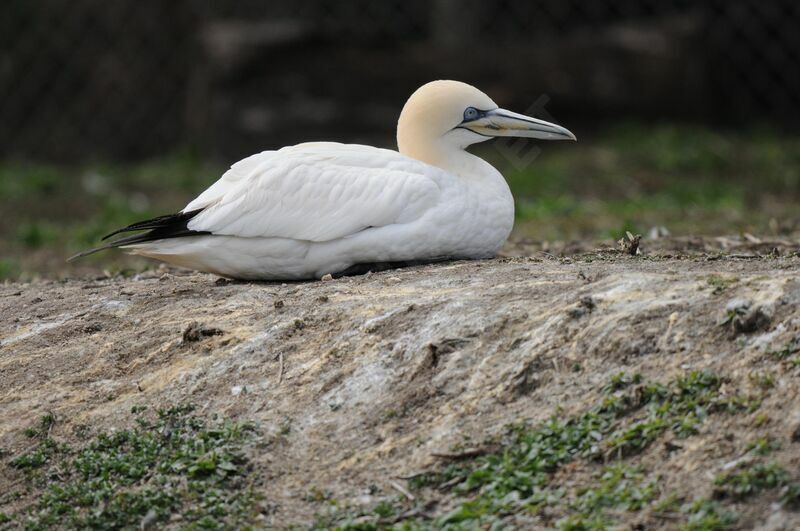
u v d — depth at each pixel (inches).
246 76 1056.2
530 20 1124.5
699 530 302.8
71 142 1174.3
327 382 378.9
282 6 1140.5
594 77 1039.0
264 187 438.9
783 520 301.4
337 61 1050.7
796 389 330.0
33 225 807.1
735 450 322.3
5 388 405.4
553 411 348.5
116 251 728.3
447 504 334.0
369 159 447.5
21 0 1175.6
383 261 446.6
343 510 337.7
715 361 345.4
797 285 360.2
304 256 442.0
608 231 676.1
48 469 374.6
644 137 1005.2
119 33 1162.6
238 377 389.1
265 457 361.1
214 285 458.6
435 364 372.8
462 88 464.8
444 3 1090.7
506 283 404.5
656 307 365.1
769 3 1091.3
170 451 370.0
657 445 330.3
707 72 1081.4
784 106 1097.4
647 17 1126.4
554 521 318.3
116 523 351.6
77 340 424.5
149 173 1015.0
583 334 364.2
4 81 1189.1
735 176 937.5
